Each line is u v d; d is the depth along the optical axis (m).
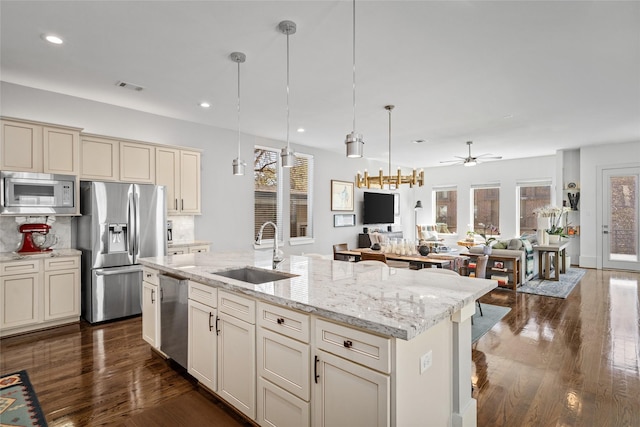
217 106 4.41
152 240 4.23
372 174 8.86
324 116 4.84
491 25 2.50
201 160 5.25
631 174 6.77
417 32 2.61
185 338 2.54
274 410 1.84
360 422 1.45
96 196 3.80
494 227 9.06
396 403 1.35
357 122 5.16
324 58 3.05
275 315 1.82
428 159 8.73
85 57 3.04
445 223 10.00
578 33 2.60
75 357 2.97
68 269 3.73
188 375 2.66
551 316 4.11
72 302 3.76
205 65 3.20
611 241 7.07
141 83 3.65
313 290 1.89
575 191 7.55
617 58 3.02
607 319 3.99
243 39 2.73
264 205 6.33
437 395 1.71
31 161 3.51
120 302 3.94
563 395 2.37
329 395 1.57
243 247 5.81
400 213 9.99
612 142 6.74
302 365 1.68
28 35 2.66
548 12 2.33
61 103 3.97
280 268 2.66
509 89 3.77
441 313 1.49
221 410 2.19
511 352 3.09
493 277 5.66
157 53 2.96
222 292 2.18
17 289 3.41
